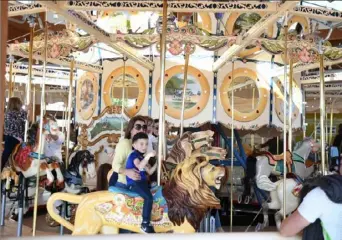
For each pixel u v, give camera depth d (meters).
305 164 8.34
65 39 7.79
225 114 9.93
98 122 9.19
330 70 11.91
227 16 9.01
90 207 4.22
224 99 9.92
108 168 7.02
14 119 7.08
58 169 6.74
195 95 9.92
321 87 6.95
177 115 9.91
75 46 7.80
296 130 11.05
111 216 4.21
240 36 7.41
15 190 7.44
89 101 10.66
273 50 7.55
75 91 11.77
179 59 9.93
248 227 7.74
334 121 18.41
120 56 10.23
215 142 10.00
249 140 11.79
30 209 8.30
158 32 7.46
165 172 5.74
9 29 11.91
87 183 7.97
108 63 10.36
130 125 5.26
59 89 15.34
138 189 4.26
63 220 4.37
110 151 8.98
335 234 3.09
